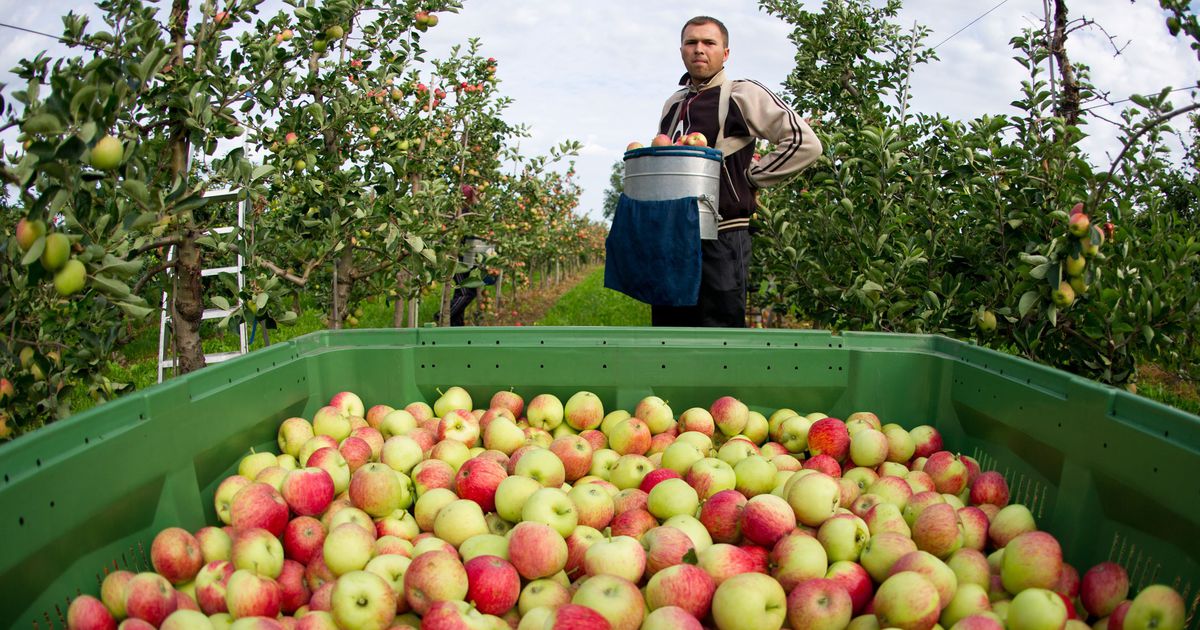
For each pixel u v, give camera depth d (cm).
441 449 309
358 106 512
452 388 355
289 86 470
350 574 215
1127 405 229
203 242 382
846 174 555
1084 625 212
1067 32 477
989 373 302
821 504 263
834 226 584
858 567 240
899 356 346
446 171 829
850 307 567
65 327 338
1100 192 352
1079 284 365
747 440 325
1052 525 259
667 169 452
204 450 256
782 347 351
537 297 2014
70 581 194
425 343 357
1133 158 422
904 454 321
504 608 223
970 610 215
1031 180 472
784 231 610
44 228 224
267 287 422
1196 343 431
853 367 350
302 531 255
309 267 529
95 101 219
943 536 245
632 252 459
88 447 200
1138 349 408
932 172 548
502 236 924
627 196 470
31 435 185
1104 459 234
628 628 203
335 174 514
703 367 353
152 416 229
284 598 239
